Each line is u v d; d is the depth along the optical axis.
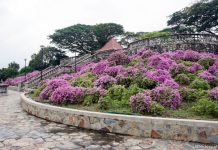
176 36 22.14
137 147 7.47
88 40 66.81
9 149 7.24
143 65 17.17
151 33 33.69
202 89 12.20
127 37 65.88
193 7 47.50
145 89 12.74
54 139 8.30
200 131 8.05
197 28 50.41
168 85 12.30
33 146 7.53
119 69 16.38
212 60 16.56
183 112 9.83
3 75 57.56
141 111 9.82
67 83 15.36
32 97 16.72
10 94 29.06
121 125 9.09
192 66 15.70
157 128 8.52
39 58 66.44
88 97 12.08
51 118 11.45
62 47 68.00
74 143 7.86
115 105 11.08
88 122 9.86
